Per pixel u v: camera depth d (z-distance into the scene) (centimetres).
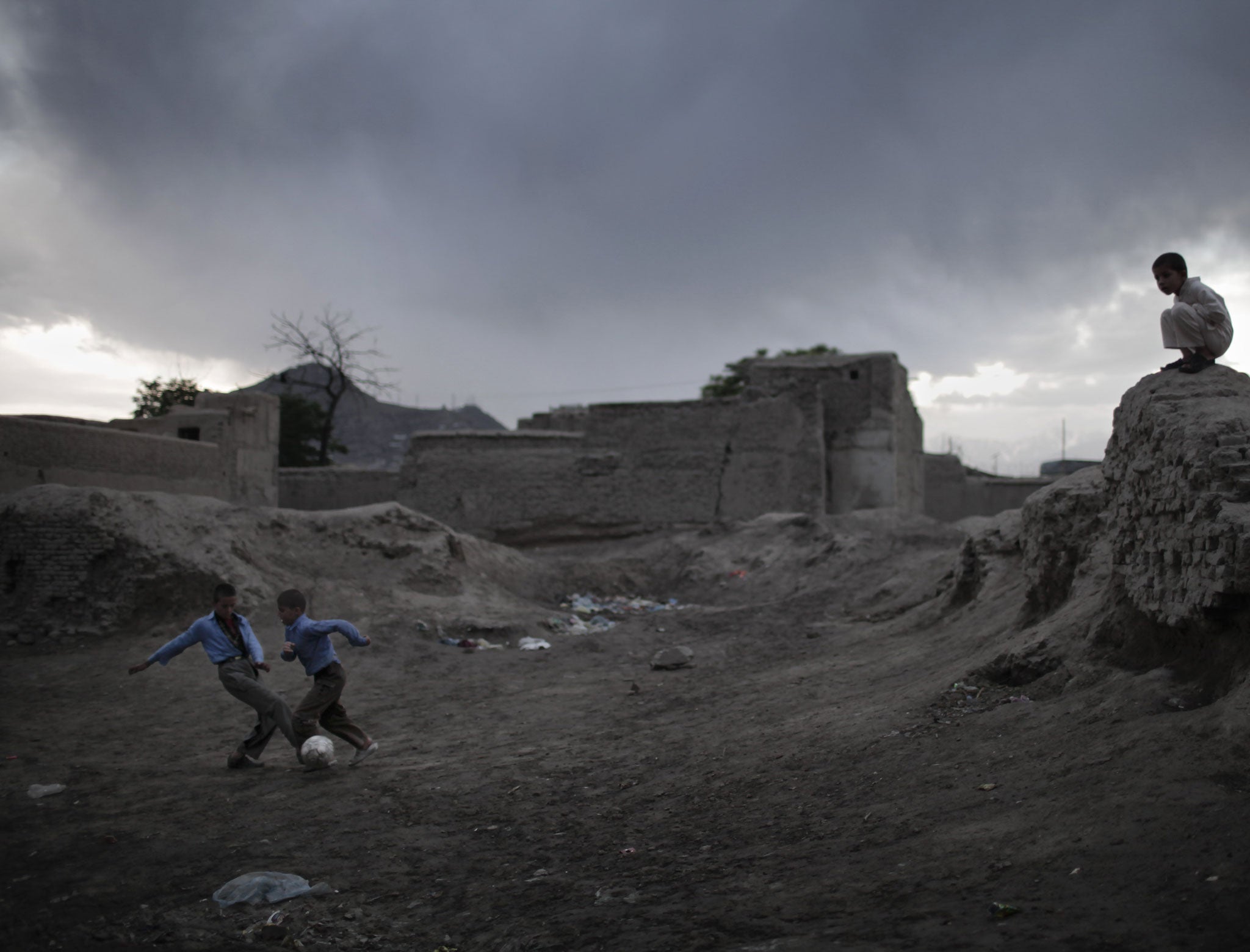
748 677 1091
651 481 2983
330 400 4559
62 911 486
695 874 466
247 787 736
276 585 1603
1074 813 417
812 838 491
